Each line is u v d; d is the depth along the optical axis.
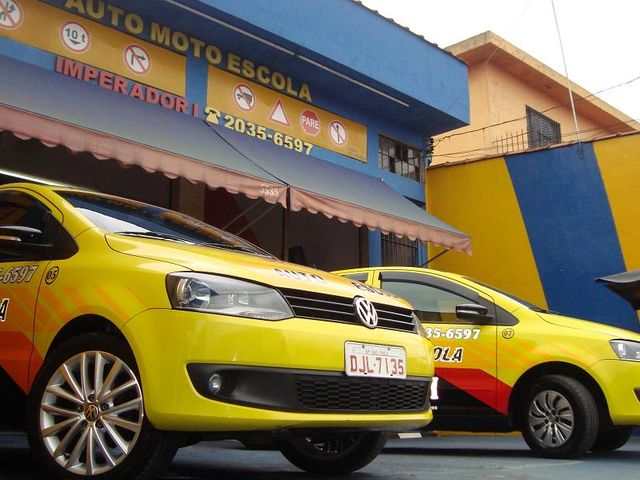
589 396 5.72
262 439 3.25
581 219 11.56
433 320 6.45
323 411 3.36
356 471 4.62
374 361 3.68
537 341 6.00
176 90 9.43
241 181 7.51
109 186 10.27
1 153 9.21
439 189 13.16
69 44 8.38
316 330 3.44
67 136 6.23
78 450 3.29
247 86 10.34
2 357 3.73
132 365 3.20
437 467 4.99
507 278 12.08
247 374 3.17
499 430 6.11
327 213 8.40
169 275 3.23
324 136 11.42
